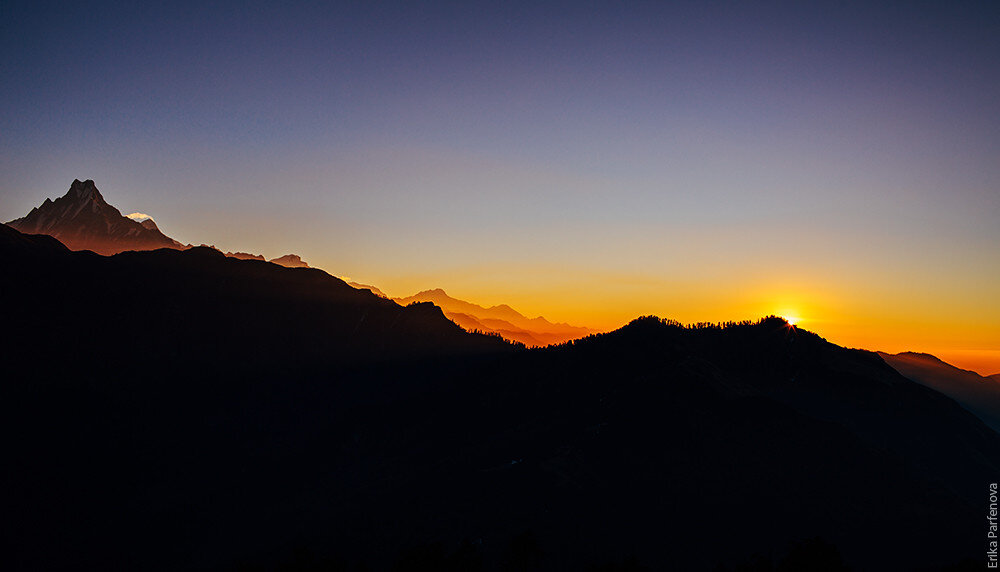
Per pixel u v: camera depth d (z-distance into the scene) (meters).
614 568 171.00
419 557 177.12
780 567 167.38
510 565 184.00
